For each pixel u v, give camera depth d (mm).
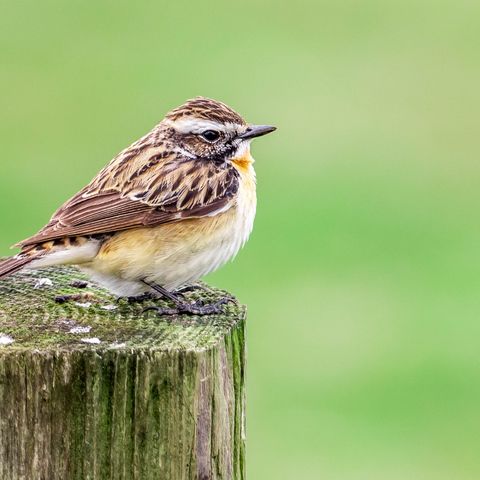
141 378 8336
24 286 10422
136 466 8344
